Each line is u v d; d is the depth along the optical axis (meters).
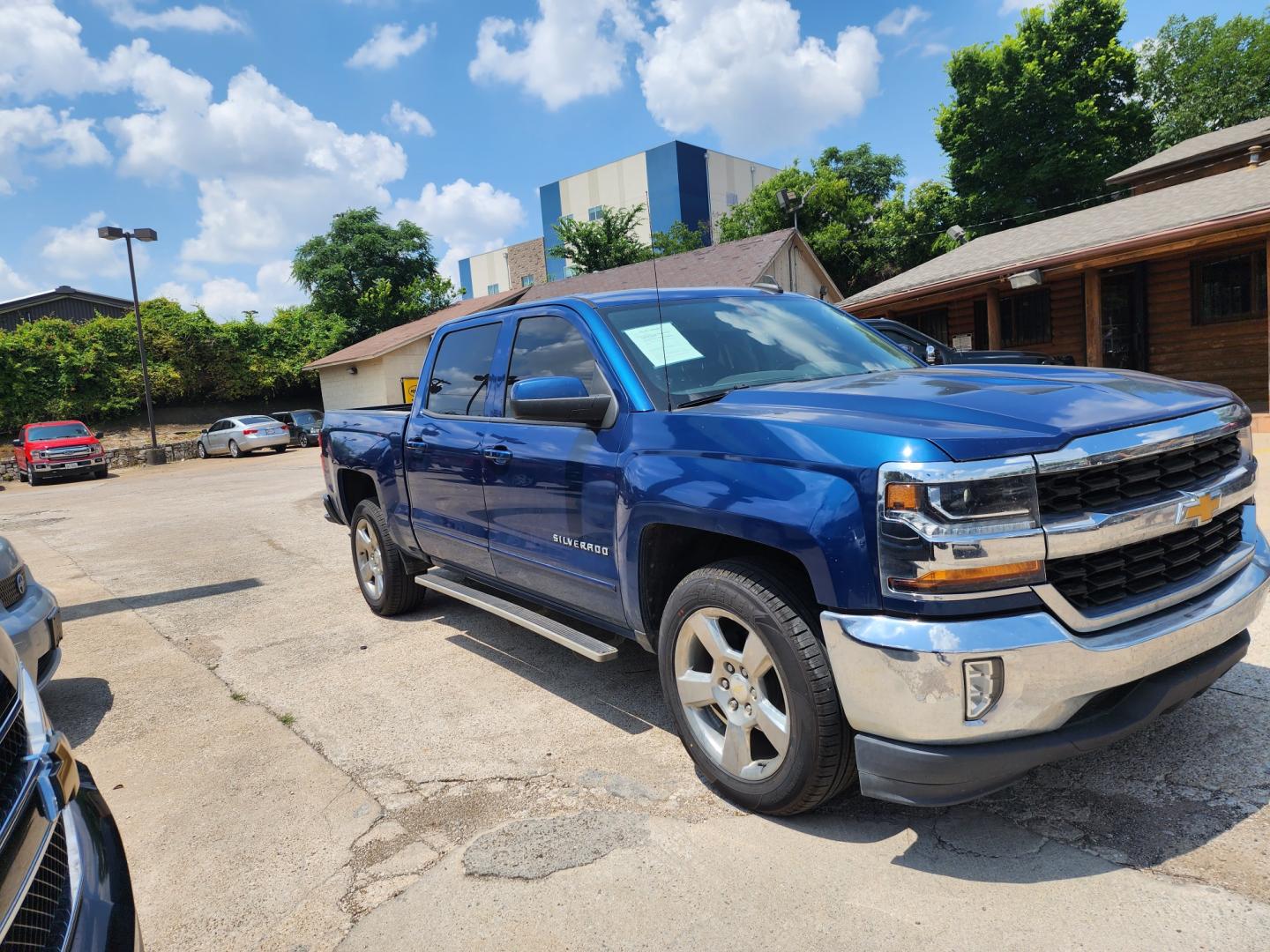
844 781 2.48
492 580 4.13
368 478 5.59
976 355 8.84
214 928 2.36
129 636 5.50
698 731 2.86
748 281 18.89
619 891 2.36
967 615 2.11
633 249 32.53
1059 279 14.93
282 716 3.89
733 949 2.08
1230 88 34.69
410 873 2.55
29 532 11.50
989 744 2.14
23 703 1.57
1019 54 28.91
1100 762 2.85
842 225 32.56
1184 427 2.38
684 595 2.78
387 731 3.63
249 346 32.72
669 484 2.75
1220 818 2.46
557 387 3.11
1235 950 1.93
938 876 2.31
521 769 3.18
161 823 2.96
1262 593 2.59
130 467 25.27
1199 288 13.16
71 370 27.64
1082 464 2.14
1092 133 28.17
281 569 7.41
